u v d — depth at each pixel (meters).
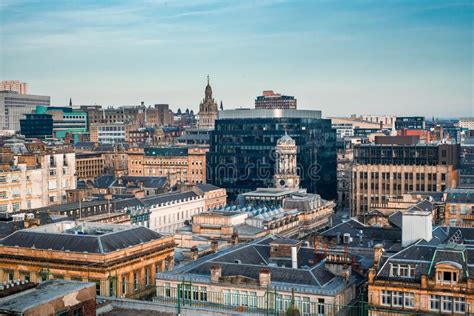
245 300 104.62
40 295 69.19
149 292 131.00
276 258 121.69
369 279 102.38
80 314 71.69
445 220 197.88
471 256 101.81
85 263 122.88
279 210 199.12
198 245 157.00
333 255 119.38
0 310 64.25
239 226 172.25
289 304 101.19
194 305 103.94
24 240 131.12
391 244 140.25
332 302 99.12
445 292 96.94
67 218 176.62
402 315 99.06
